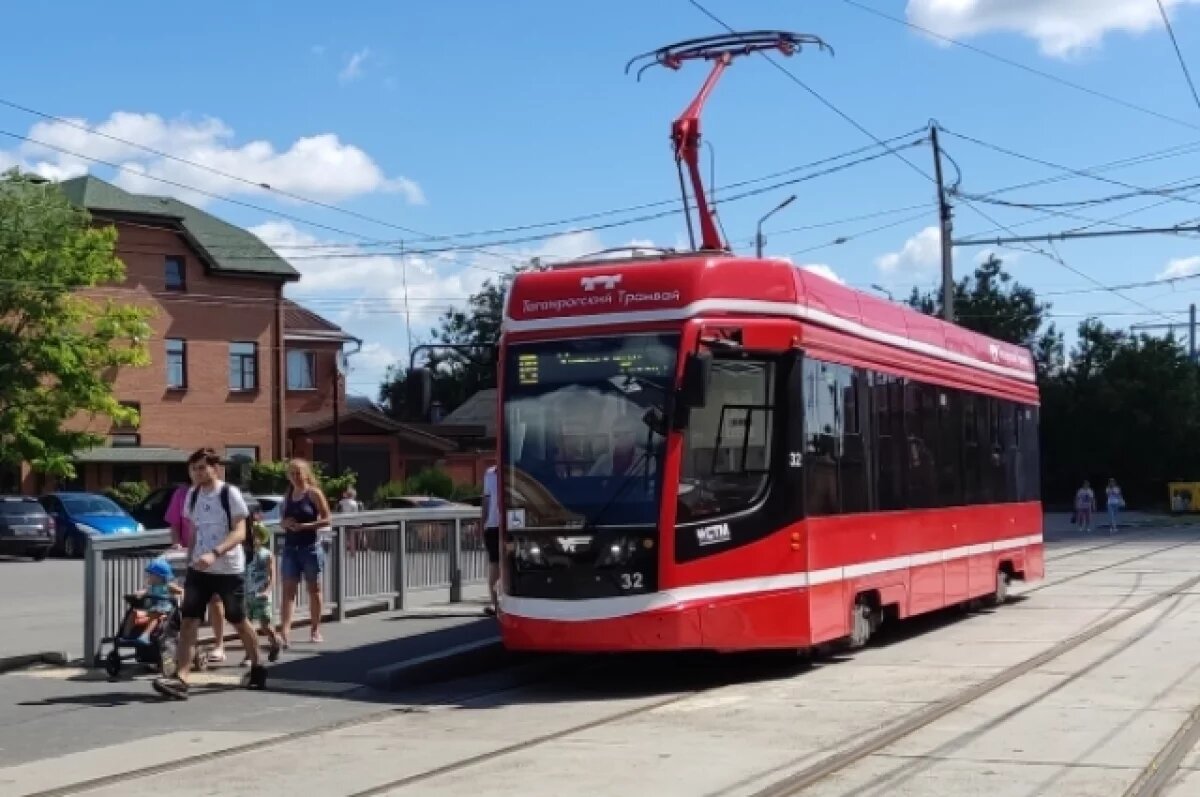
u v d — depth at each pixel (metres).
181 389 54.34
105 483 52.69
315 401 61.28
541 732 10.45
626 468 12.16
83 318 44.81
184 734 10.54
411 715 11.45
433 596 19.92
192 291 54.78
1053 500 69.88
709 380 12.11
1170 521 55.66
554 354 12.66
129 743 10.19
